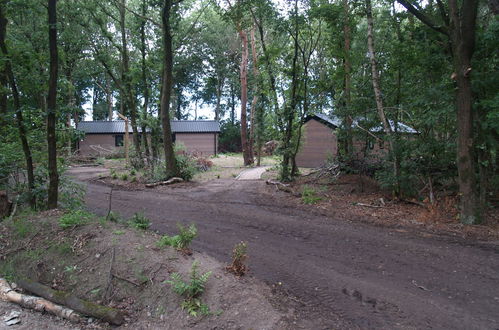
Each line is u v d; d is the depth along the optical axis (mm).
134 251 4477
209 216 8469
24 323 3709
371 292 4309
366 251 5875
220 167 21688
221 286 3910
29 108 6898
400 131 10125
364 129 10375
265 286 4266
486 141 8000
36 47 8406
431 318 3715
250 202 10289
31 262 4715
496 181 9164
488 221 7656
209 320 3496
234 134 44688
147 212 8867
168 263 4242
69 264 4516
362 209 8992
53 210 6184
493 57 7988
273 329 3387
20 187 7371
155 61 18609
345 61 11883
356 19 12602
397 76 10547
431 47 8922
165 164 15039
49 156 6523
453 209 8352
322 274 4859
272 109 14141
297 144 13492
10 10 6469
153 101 18812
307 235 6840
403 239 6551
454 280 4711
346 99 11711
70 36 14367
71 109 7246
